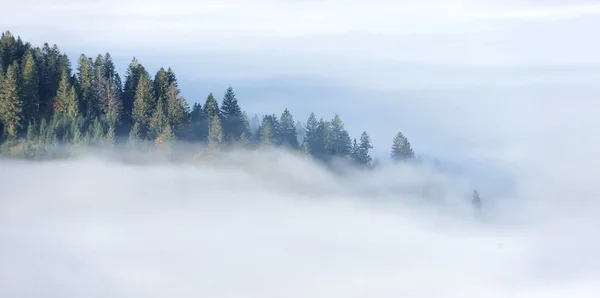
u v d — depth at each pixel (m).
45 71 94.94
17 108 87.81
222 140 97.31
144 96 93.25
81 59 94.81
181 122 94.81
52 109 92.12
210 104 97.88
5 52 93.19
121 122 96.00
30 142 88.94
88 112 93.75
